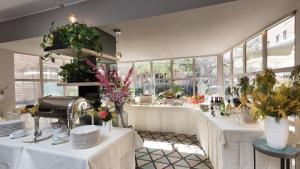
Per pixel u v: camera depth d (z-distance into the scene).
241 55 3.71
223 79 4.86
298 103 1.53
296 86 1.61
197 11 2.13
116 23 2.44
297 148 1.67
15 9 2.82
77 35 1.93
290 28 2.26
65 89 4.92
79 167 1.27
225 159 2.10
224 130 2.09
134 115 4.86
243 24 2.57
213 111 3.16
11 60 3.87
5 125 1.85
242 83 2.53
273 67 2.61
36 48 3.69
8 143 1.59
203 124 3.33
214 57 5.05
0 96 3.46
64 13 2.73
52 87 4.86
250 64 3.32
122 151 1.73
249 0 1.90
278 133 1.62
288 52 2.30
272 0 1.90
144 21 2.38
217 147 2.33
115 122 2.01
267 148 1.67
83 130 1.60
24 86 4.17
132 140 1.93
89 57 2.30
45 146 1.50
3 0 2.54
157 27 2.62
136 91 5.78
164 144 3.82
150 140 4.07
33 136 1.73
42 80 4.58
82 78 2.30
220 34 3.04
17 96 4.02
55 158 1.36
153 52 4.51
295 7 2.05
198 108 4.20
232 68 4.20
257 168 2.02
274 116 1.64
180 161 3.03
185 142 3.92
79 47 1.94
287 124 1.62
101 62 2.62
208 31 2.86
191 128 4.44
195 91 5.23
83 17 2.61
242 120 2.39
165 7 2.19
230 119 2.62
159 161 3.04
